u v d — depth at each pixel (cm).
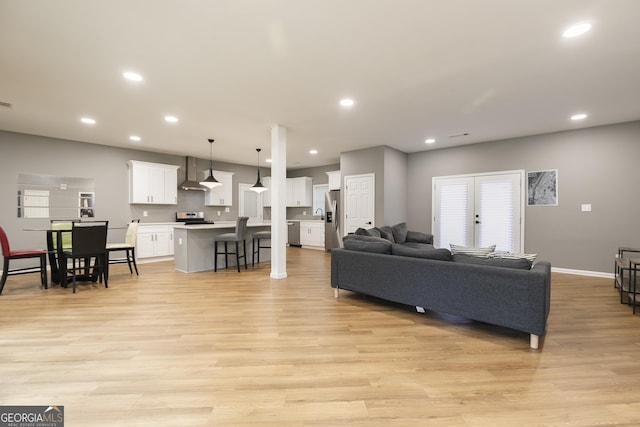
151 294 385
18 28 223
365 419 153
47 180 554
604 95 359
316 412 159
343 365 208
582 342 247
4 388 178
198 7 202
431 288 292
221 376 193
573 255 508
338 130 511
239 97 362
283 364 209
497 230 582
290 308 332
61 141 568
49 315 305
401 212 682
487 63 282
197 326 278
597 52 262
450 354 226
